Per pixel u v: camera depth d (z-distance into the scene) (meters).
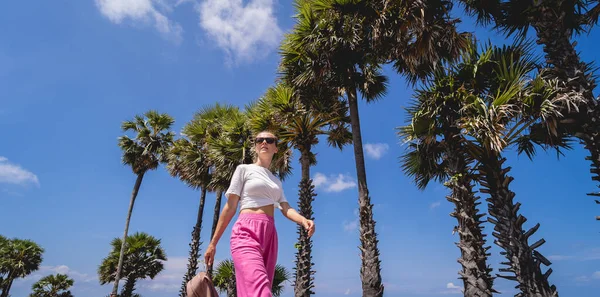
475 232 6.25
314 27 8.90
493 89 6.67
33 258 25.03
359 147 8.95
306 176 10.29
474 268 5.96
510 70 6.32
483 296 5.75
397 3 7.98
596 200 5.27
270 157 2.07
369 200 8.28
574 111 5.68
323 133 10.89
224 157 12.68
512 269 5.85
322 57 9.02
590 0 6.46
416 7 7.64
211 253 1.75
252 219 1.75
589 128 5.48
